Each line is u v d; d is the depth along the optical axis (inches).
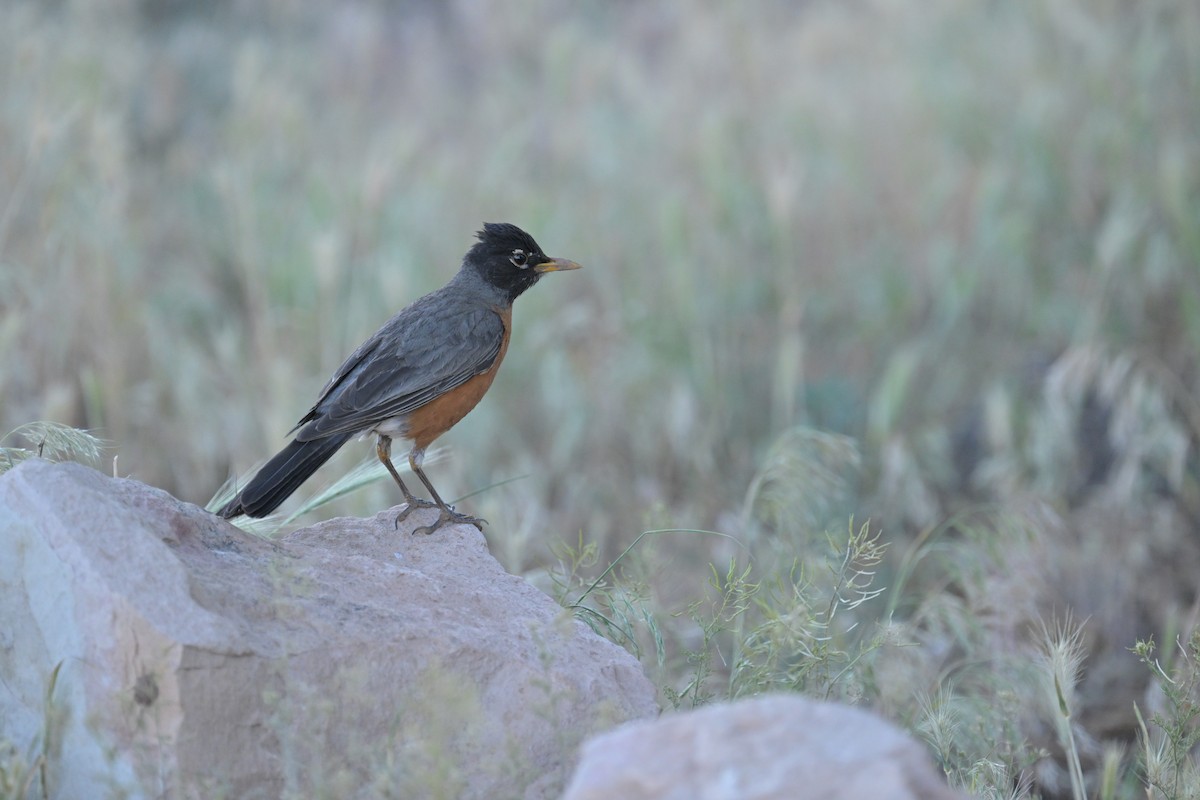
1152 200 549.0
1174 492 470.6
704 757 145.4
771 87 660.7
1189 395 495.8
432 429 293.3
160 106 701.3
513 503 442.6
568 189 621.9
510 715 191.3
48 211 467.8
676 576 389.7
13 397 440.1
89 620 175.0
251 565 206.2
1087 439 494.9
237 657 174.9
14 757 178.1
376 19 813.2
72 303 466.0
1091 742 324.2
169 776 169.8
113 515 184.4
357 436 287.0
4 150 503.5
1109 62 603.5
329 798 166.1
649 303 560.7
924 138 618.2
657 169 628.4
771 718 149.3
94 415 394.0
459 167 625.9
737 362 559.8
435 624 198.2
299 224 559.2
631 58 700.7
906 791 135.7
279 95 612.1
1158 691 306.7
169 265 595.5
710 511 462.9
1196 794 225.5
